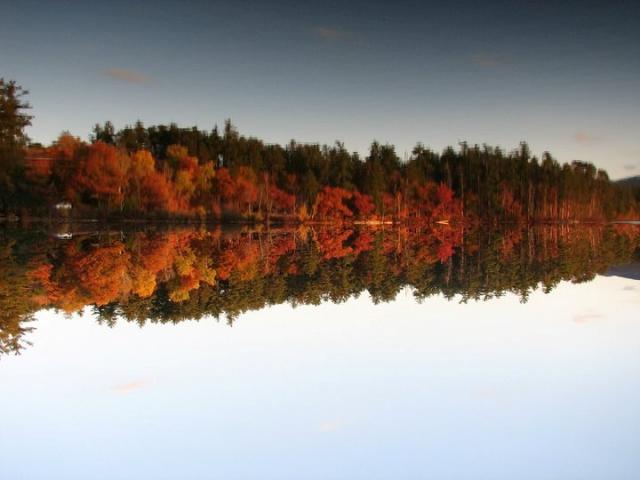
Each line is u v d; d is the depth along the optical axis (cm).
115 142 11050
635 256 4509
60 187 7088
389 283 2764
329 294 2358
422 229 10094
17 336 1448
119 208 7212
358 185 11731
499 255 4603
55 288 2161
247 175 10169
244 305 2036
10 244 3628
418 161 13425
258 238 5978
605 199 15038
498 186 12925
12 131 5762
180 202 8306
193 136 11562
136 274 2691
